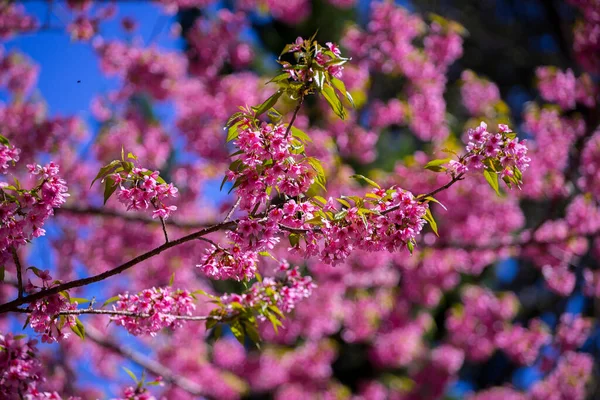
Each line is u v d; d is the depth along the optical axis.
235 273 3.43
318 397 12.37
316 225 3.30
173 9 9.65
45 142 8.43
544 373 10.66
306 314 10.92
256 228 3.24
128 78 9.30
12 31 8.52
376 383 13.34
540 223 8.41
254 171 3.21
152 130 10.09
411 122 9.52
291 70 3.21
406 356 12.02
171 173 10.20
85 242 9.80
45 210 3.25
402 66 9.23
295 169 3.21
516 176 3.37
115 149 9.86
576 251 9.34
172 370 10.87
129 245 9.82
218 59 9.83
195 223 6.17
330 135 9.38
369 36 9.29
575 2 8.51
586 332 10.38
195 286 10.88
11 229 3.20
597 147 8.30
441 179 8.88
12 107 8.47
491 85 9.20
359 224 3.23
